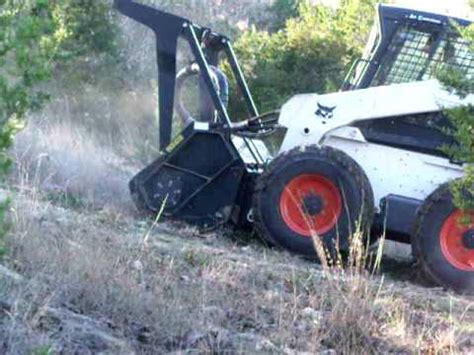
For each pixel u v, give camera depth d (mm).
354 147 13148
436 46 13117
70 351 7930
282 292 10094
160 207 13547
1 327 7836
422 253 12375
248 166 13688
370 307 9391
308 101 13242
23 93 6137
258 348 8531
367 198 12578
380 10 13344
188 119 14156
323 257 10461
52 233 10125
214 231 13469
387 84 13289
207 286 9680
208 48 14797
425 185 12984
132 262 9906
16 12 6191
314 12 26422
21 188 11375
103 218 12336
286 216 12766
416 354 9047
